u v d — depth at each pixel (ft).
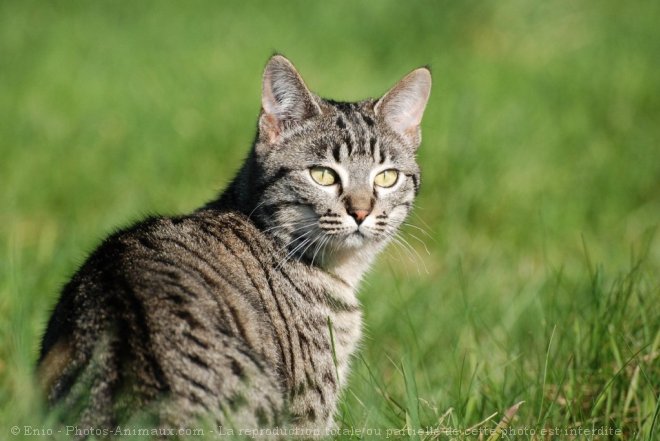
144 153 53.67
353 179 28.66
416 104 30.91
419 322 36.47
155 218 27.37
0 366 30.32
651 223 48.21
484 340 35.29
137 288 22.41
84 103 60.54
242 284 25.49
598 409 28.84
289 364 26.07
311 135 28.81
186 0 87.20
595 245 46.14
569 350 31.27
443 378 32.04
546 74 67.05
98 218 46.52
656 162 54.24
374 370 32.09
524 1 80.48
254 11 83.66
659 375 29.04
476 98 60.03
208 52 71.67
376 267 43.14
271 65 28.55
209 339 21.83
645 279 35.53
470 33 77.92
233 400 21.42
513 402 28.71
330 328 26.03
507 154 52.65
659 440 26.32
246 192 28.96
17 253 37.27
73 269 36.42
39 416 21.48
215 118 57.47
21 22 78.84
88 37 75.72
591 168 52.65
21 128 56.08
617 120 59.31
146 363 20.88
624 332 30.63
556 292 35.19
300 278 27.50
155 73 66.44
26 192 49.75
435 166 50.55
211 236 26.53
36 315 33.37
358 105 30.76
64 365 21.62
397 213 29.91
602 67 68.28
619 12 81.71
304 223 28.17
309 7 84.17
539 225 47.01
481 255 44.50
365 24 79.36
